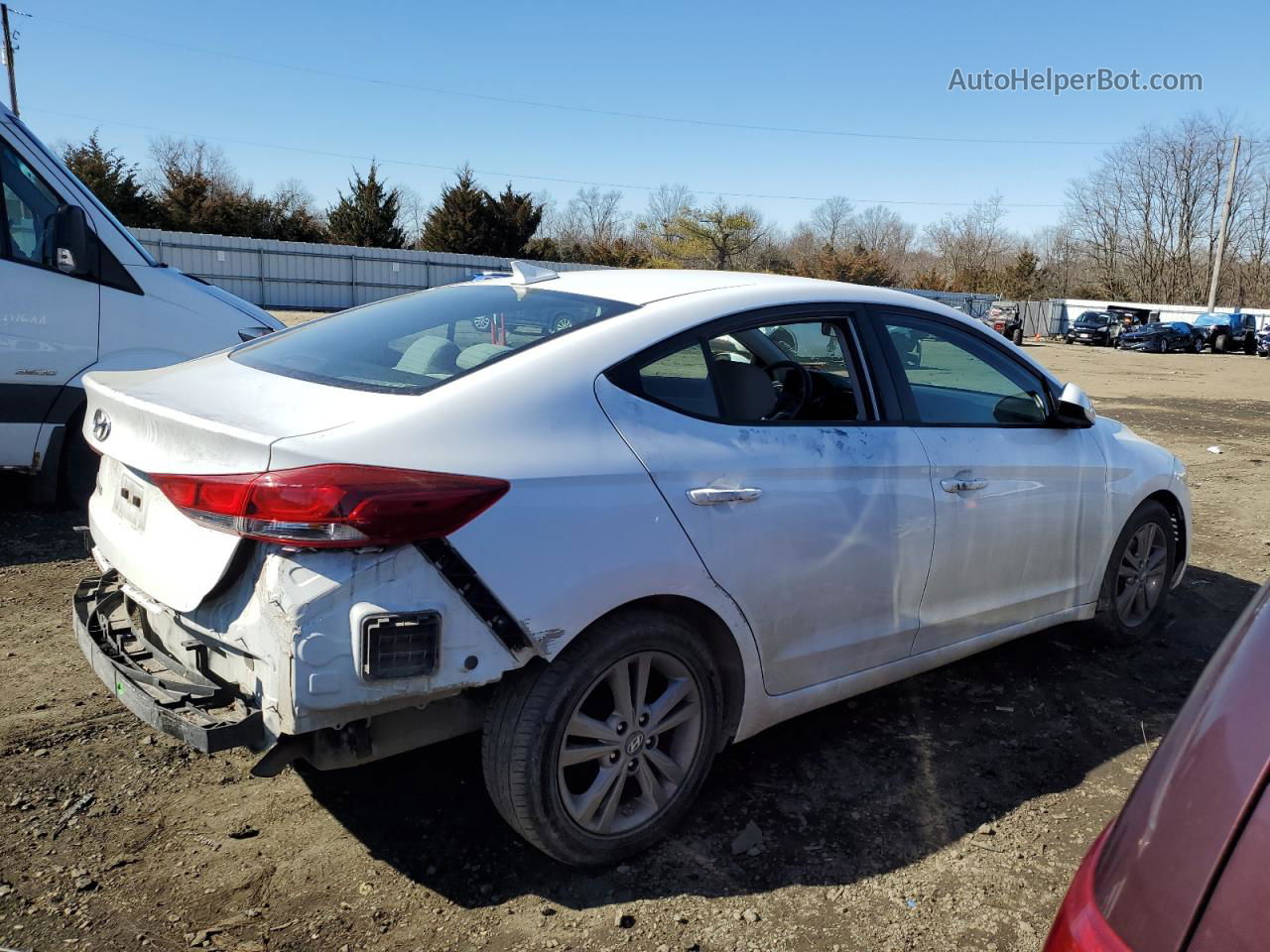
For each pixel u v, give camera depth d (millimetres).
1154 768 1285
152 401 2557
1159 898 1148
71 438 5641
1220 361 36656
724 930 2398
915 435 3230
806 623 2920
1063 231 77000
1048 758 3363
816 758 3289
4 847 2590
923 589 3250
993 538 3463
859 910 2500
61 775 2957
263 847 2656
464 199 50781
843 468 2961
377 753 2359
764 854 2725
